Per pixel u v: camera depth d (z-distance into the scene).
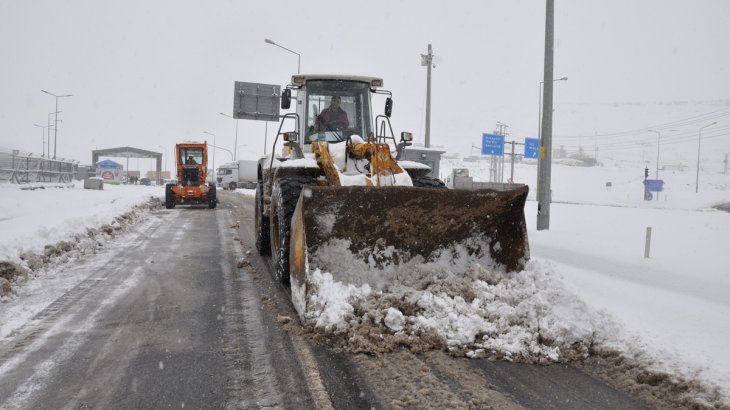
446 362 3.75
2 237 7.13
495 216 5.02
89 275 6.46
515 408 3.11
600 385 3.49
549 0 11.53
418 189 4.63
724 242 10.06
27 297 5.39
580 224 14.02
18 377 3.45
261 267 7.04
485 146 37.94
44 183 36.16
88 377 3.45
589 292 5.79
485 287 4.51
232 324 4.55
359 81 7.09
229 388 3.30
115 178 63.56
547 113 11.62
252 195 31.52
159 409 3.04
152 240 9.73
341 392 3.26
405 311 4.26
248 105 29.53
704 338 4.16
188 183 18.92
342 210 4.61
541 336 4.07
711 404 3.17
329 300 4.18
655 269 7.20
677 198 46.34
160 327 4.46
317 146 5.99
